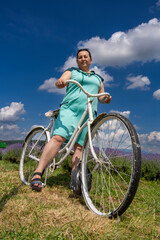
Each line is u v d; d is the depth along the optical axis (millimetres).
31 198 2229
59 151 2775
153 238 1660
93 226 1615
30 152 3244
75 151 2744
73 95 2627
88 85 2646
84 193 2297
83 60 2771
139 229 1767
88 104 2342
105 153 2197
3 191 2533
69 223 1630
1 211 1831
